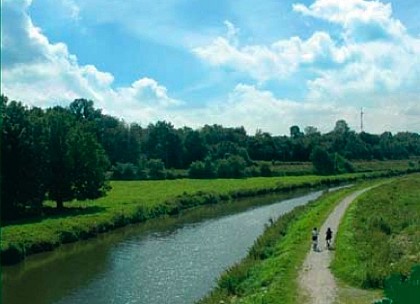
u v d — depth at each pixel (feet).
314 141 579.48
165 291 108.58
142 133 490.08
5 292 109.09
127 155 428.97
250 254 129.59
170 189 303.89
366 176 447.42
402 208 182.09
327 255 116.16
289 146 563.48
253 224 201.05
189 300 101.50
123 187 315.99
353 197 254.88
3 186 183.62
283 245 132.57
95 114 513.86
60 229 168.45
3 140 183.62
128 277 121.29
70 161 215.10
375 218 151.53
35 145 196.03
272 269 103.45
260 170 439.22
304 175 448.65
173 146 471.62
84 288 112.27
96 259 142.31
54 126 215.51
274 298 81.92
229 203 276.82
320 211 198.08
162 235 179.83
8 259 136.77
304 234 146.10
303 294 84.17
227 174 416.26
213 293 94.68
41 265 135.44
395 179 394.93
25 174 189.37
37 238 153.58
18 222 176.45
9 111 191.72
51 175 211.41
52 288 112.47
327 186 380.78
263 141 562.25
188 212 242.58
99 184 224.33
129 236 178.81
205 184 342.23
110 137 428.97
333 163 473.67
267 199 294.05
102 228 186.60
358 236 132.36
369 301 78.59
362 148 594.24
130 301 102.01
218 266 130.52
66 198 219.41
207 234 179.93
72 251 153.69
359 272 92.63
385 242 117.60
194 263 134.72
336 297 81.92
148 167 395.55
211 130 579.48
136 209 217.56
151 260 139.54
